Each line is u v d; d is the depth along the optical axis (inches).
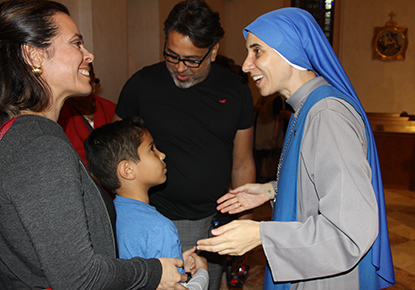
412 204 177.9
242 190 51.9
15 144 26.9
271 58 40.1
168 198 63.3
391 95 346.0
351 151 33.7
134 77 64.5
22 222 25.5
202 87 62.7
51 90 32.1
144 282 31.9
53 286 26.1
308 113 38.3
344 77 40.2
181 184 62.3
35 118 29.1
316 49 39.5
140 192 47.1
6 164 26.1
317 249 33.7
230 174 70.2
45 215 25.5
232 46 326.0
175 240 43.3
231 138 65.9
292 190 40.0
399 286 101.5
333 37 348.5
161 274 33.7
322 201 33.7
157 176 47.4
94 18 125.5
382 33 337.1
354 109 37.8
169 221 44.9
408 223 150.9
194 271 48.9
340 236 33.1
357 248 32.0
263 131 185.0
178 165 62.2
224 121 63.2
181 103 62.5
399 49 337.1
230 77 65.6
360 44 342.6
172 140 62.3
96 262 27.7
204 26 53.6
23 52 30.0
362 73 346.6
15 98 30.0
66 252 25.9
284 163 41.6
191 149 62.2
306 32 39.2
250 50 42.1
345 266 33.1
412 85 342.3
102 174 46.2
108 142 44.8
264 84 42.5
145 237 42.6
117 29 144.3
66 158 27.5
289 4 327.6
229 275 76.8
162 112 62.6
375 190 38.9
